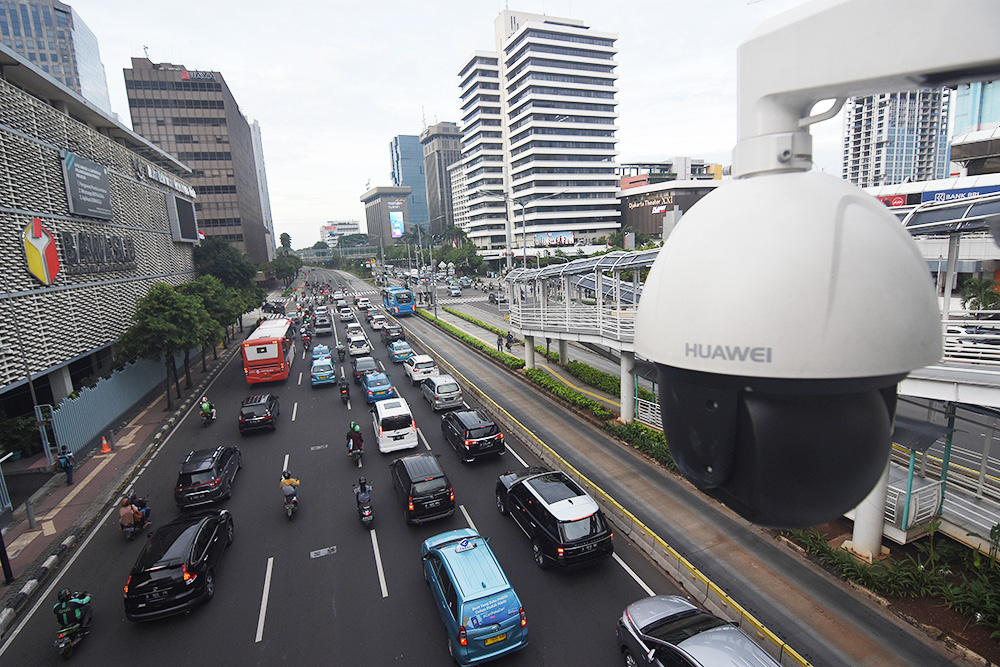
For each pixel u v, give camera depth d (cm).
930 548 1141
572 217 11281
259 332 3253
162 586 1115
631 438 1916
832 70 158
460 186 16225
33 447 2047
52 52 11938
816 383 149
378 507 1603
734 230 169
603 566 1264
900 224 179
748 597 1106
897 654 949
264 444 2173
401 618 1128
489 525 1474
